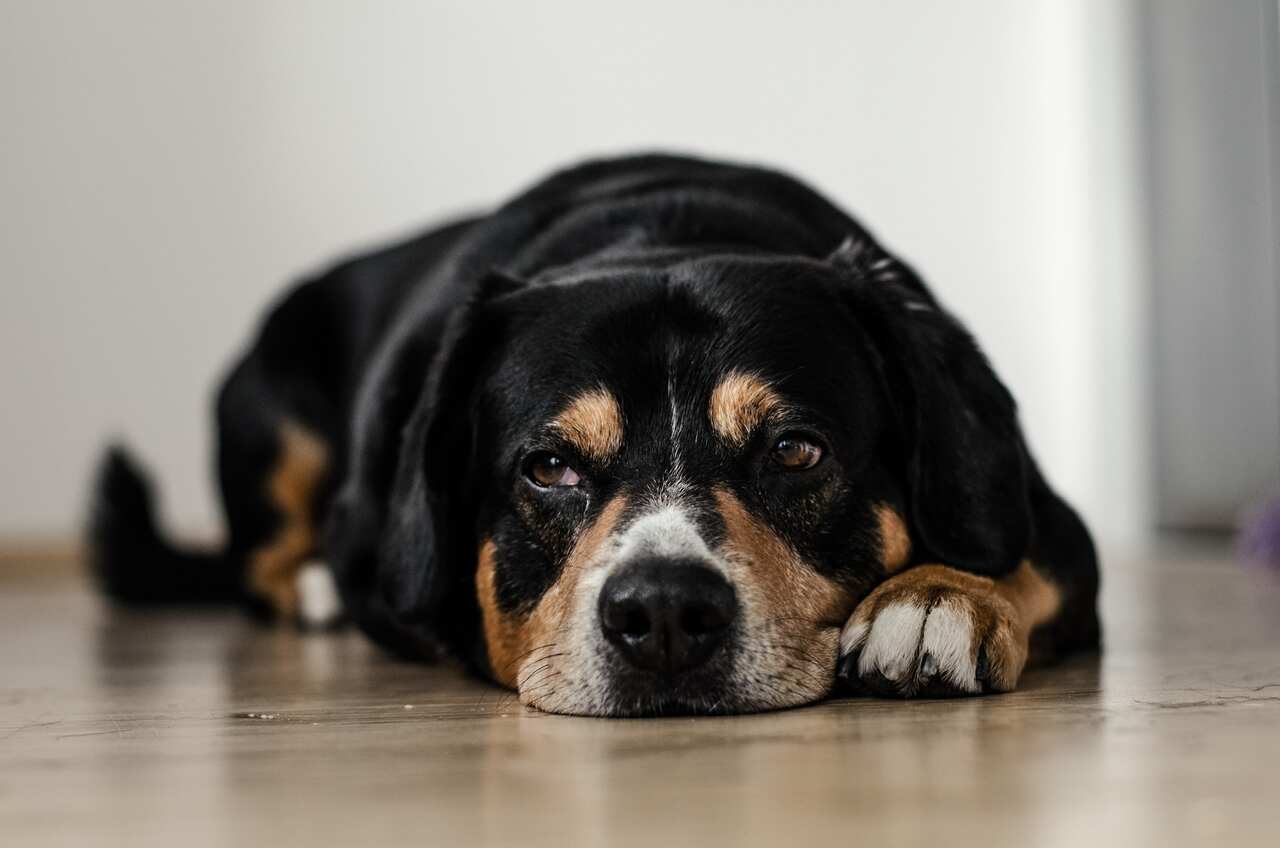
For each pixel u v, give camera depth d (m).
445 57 1.88
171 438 1.85
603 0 1.89
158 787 0.54
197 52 1.84
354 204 1.88
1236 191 1.79
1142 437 1.90
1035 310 1.95
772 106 1.91
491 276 0.77
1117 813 0.48
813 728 0.61
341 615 1.07
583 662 0.66
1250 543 1.47
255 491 1.12
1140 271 1.90
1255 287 1.78
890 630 0.66
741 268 0.73
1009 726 0.60
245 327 1.86
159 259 1.84
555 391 0.71
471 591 0.78
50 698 0.76
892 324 0.73
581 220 0.86
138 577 1.26
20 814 0.51
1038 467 0.81
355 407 0.97
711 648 0.65
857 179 1.92
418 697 0.73
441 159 1.89
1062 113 1.94
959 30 1.92
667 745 0.58
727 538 0.66
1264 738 0.58
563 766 0.55
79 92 1.81
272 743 0.61
